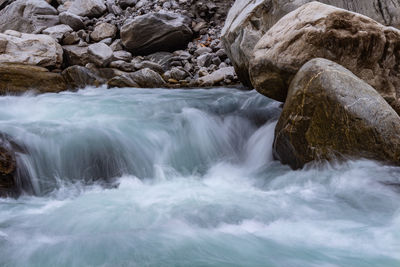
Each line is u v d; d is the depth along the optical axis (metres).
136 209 3.49
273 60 4.64
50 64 8.97
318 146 3.91
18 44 8.64
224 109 6.20
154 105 6.33
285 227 3.07
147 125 5.24
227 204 3.55
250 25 6.61
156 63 9.68
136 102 6.59
